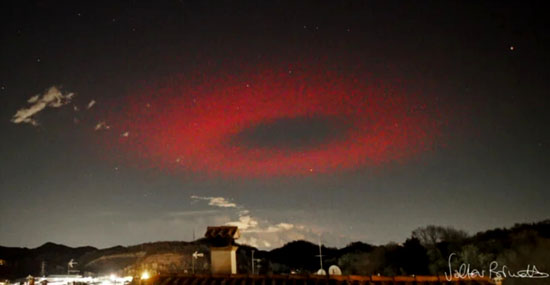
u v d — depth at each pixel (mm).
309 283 12016
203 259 60125
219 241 13727
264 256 78250
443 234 55625
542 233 46625
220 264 13539
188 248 66375
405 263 55688
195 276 13117
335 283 11828
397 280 11922
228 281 12609
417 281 11914
